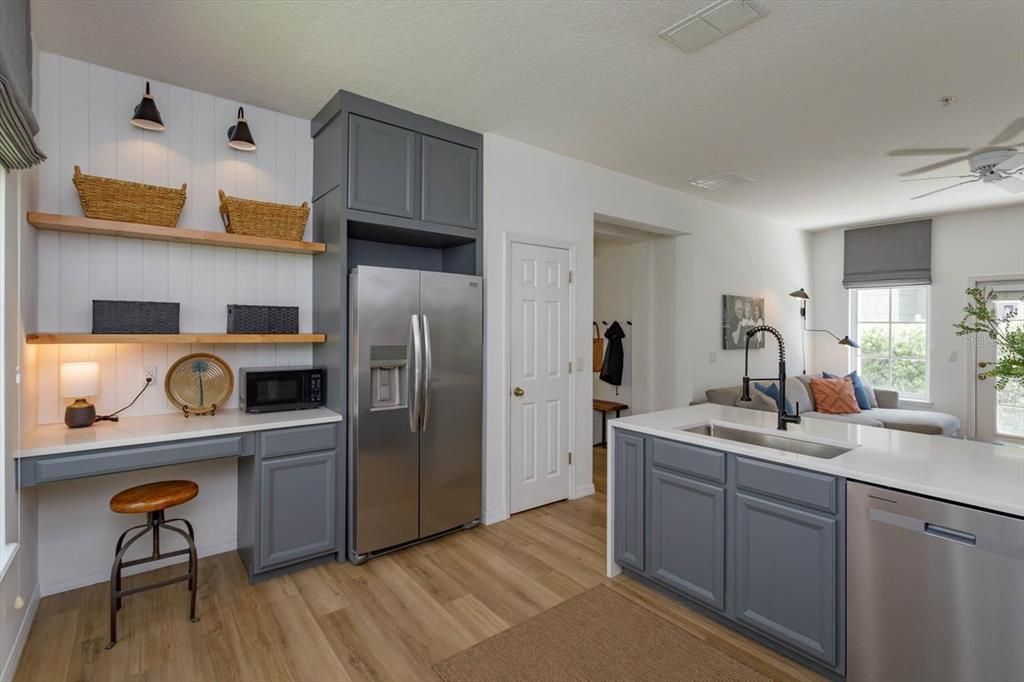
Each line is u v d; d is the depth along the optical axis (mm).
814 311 6816
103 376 2645
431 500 3109
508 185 3578
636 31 2277
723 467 2189
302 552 2730
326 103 3014
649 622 2285
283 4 2088
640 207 4512
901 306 6184
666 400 5332
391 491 2938
